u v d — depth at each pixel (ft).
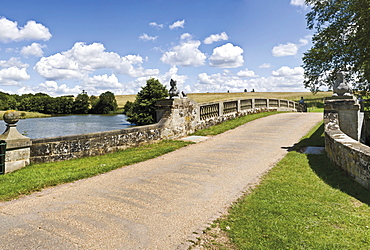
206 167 25.70
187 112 47.50
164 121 43.21
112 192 19.16
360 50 70.08
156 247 11.63
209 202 16.85
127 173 24.71
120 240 12.25
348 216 14.49
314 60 91.50
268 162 26.73
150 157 31.24
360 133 34.88
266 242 11.78
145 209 15.89
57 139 30.55
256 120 61.41
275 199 16.90
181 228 13.38
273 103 88.28
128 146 37.42
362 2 63.67
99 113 327.47
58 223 14.08
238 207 15.83
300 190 18.60
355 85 75.51
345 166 21.83
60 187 21.01
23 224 14.03
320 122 52.95
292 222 13.71
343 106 31.81
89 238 12.44
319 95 231.71
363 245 11.54
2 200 18.13
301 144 34.24
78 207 16.35
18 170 27.09
